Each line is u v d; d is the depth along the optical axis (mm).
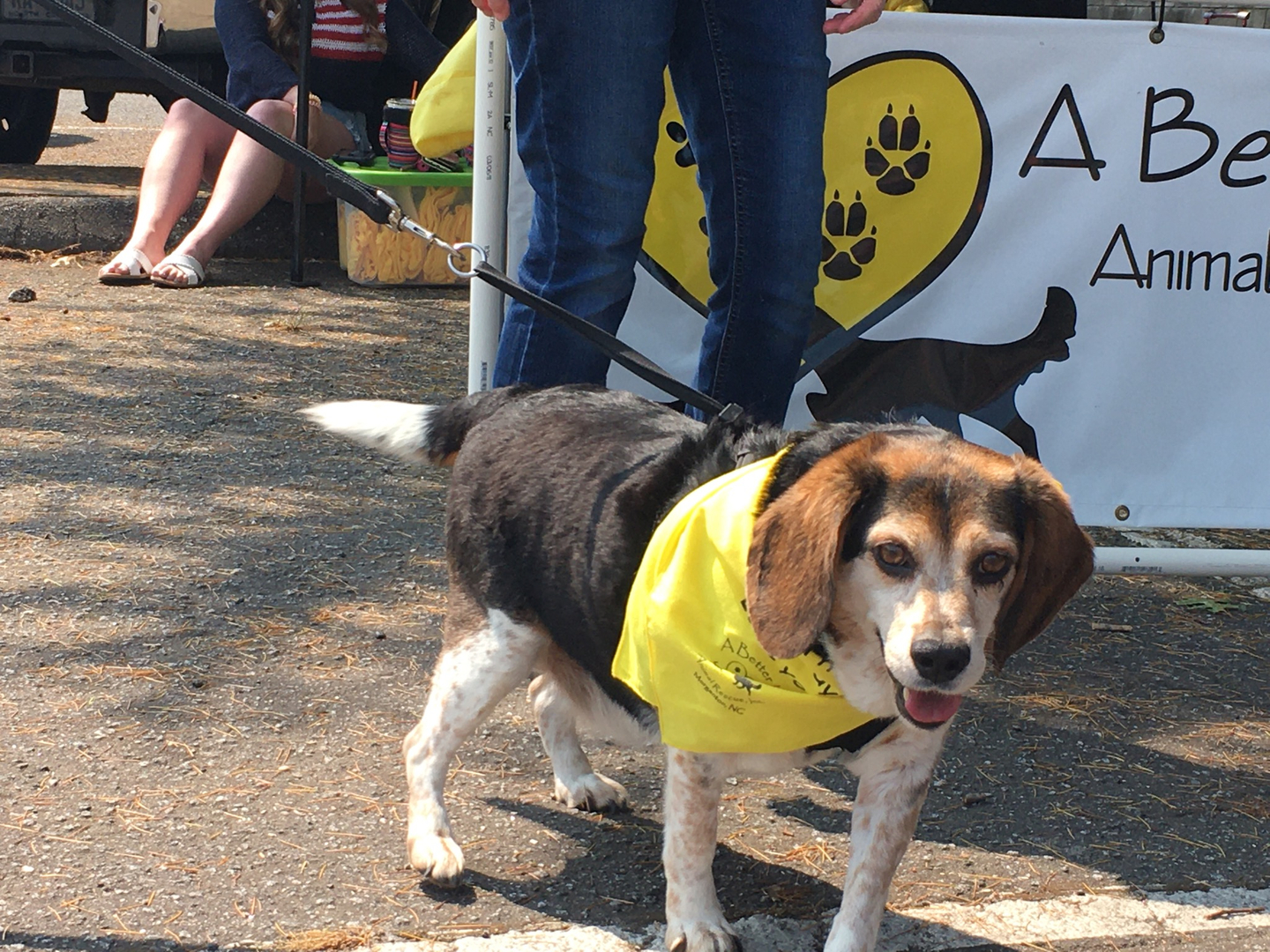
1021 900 2600
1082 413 3959
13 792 2730
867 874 2312
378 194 2842
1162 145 3818
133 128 14344
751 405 3279
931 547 2092
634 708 2561
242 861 2562
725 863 2699
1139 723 3363
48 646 3383
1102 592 4223
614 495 2465
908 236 3873
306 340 6578
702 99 3119
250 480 4703
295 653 3438
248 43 7703
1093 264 3883
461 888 2545
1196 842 2840
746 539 2229
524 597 2600
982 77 3785
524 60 2994
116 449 4938
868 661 2213
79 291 7301
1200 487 3984
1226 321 3920
